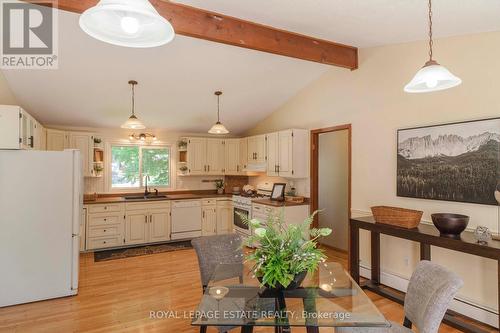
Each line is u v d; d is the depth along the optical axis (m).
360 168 3.87
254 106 5.38
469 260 2.78
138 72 3.88
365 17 2.61
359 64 3.87
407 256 3.32
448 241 2.46
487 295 2.65
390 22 2.68
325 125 4.46
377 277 3.50
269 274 1.67
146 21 1.42
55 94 4.20
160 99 4.70
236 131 6.64
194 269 4.12
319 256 1.76
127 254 4.82
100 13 1.32
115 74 3.87
